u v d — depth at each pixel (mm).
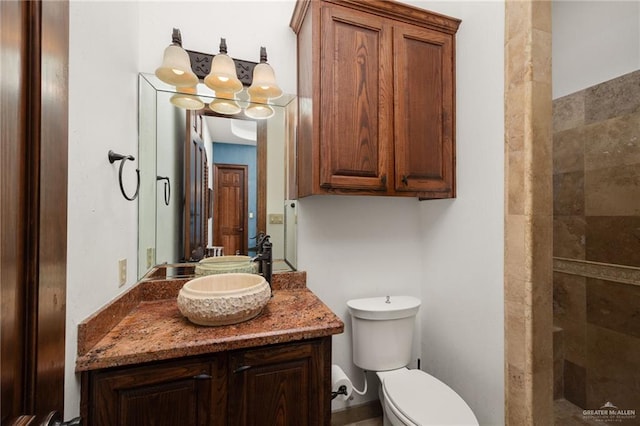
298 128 1459
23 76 428
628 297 1545
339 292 1608
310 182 1239
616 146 1584
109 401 788
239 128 1477
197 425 868
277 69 1479
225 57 1285
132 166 1185
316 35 1212
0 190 378
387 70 1317
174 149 1379
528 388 1083
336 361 1605
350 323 1627
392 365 1477
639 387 1499
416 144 1374
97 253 862
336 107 1234
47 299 485
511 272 1150
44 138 473
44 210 475
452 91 1453
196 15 1369
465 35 1409
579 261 1762
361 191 1274
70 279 722
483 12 1299
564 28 1794
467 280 1407
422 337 1764
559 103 1854
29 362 438
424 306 1739
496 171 1237
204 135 1432
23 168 427
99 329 848
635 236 1519
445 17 1408
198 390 871
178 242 1394
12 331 402
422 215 1746
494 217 1250
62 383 539
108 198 937
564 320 1840
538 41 1090
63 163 542
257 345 912
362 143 1274
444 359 1570
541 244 1095
